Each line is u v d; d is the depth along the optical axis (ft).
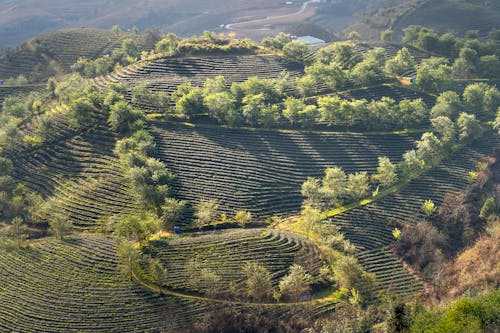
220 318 292.61
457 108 536.83
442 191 431.02
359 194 409.08
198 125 495.41
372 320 276.21
